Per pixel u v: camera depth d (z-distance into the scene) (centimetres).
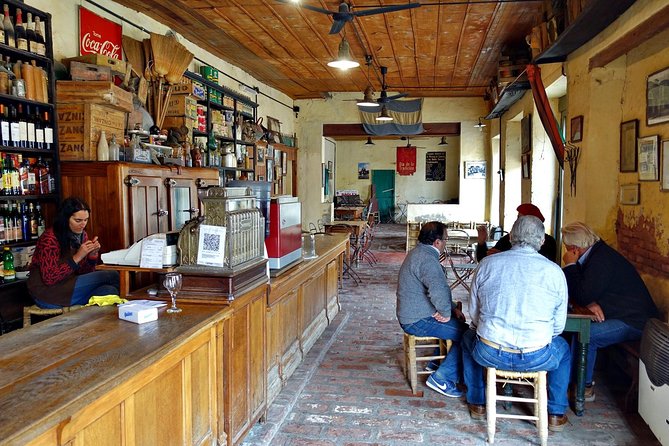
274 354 345
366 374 398
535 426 312
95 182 407
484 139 1128
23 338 196
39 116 403
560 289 279
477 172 1129
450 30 657
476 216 1124
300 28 654
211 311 239
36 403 139
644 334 301
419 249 358
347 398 353
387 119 923
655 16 315
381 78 966
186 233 260
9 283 370
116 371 162
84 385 151
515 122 895
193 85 612
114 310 241
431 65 859
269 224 350
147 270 262
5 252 378
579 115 469
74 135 414
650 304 342
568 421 317
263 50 765
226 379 254
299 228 412
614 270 346
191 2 557
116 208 405
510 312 279
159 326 213
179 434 210
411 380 362
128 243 413
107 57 448
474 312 303
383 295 691
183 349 209
